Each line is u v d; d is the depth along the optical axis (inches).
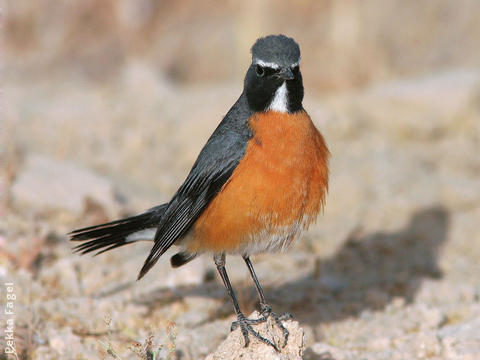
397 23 868.0
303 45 863.1
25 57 898.1
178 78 882.1
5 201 492.1
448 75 778.8
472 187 602.2
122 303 404.8
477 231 536.7
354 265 490.0
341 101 755.4
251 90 343.9
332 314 418.3
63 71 880.3
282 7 895.7
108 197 535.8
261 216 334.3
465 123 723.4
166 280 442.0
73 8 926.4
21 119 702.5
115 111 738.8
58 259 458.9
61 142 663.1
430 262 497.4
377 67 826.2
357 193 585.0
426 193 591.8
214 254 357.4
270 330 318.7
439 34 863.7
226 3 957.8
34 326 364.2
